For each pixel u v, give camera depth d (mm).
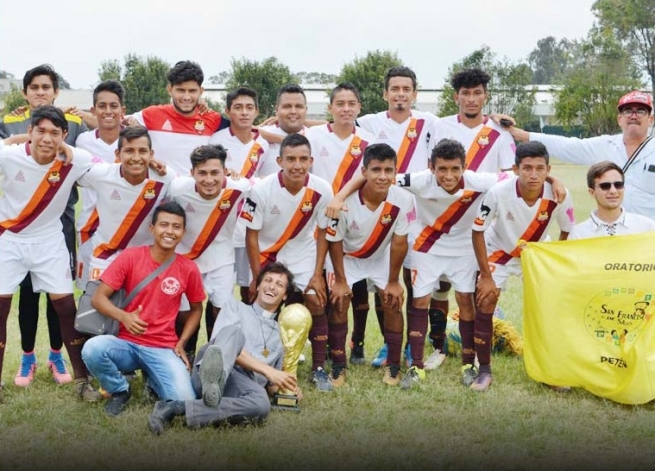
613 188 5141
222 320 4867
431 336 6082
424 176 5336
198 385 4664
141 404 4832
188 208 5145
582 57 39062
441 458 4004
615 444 4223
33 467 3846
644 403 4875
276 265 5051
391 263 5402
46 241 5066
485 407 4844
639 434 4367
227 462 3930
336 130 6012
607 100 36031
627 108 5801
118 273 4777
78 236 6160
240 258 5887
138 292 4770
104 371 4590
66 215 5523
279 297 5008
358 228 5359
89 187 5172
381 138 6270
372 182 5090
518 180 5285
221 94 38625
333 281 5660
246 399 4434
